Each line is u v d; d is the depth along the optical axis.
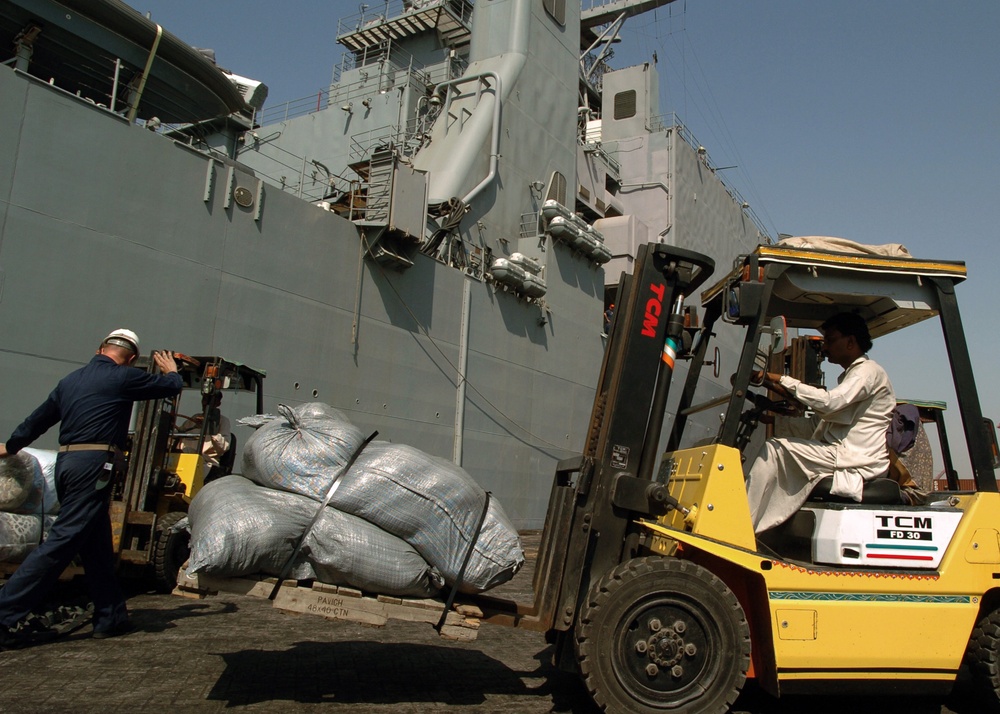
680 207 21.80
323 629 5.20
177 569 6.59
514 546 3.56
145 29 10.67
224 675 3.82
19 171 8.41
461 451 13.99
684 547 3.70
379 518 3.40
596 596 3.29
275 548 3.24
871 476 3.71
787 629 3.36
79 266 8.91
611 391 3.78
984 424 3.82
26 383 8.36
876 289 3.90
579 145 19.92
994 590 3.68
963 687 4.30
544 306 16.23
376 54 20.28
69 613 5.20
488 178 15.09
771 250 3.78
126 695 3.40
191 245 10.12
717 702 3.27
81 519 4.31
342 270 12.22
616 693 3.22
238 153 18.80
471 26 17.67
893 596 3.48
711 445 3.76
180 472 6.95
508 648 4.96
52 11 9.82
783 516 3.73
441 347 13.82
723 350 19.92
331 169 17.69
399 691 3.69
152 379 4.57
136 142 9.61
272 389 11.02
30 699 3.30
